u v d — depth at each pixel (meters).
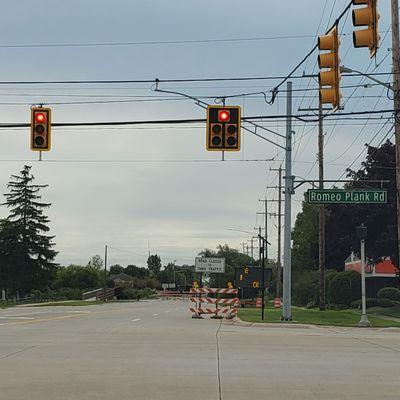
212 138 19.12
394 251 38.72
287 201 27.64
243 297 54.69
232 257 143.50
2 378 10.03
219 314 30.64
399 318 32.59
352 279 47.62
